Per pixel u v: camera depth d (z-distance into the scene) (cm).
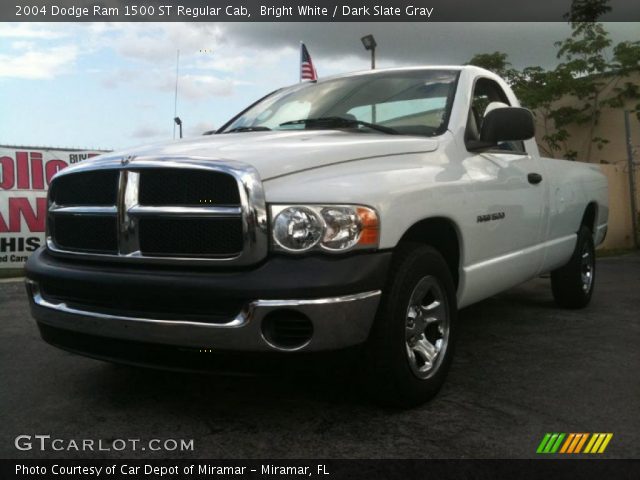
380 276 277
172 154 293
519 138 382
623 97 1327
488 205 371
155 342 276
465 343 446
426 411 308
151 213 282
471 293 368
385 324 287
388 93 414
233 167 270
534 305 593
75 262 311
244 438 277
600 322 515
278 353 263
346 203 272
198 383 350
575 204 526
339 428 287
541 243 462
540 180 450
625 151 1334
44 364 393
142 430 287
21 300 619
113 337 287
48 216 333
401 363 293
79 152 912
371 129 376
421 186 312
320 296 260
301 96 452
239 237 268
